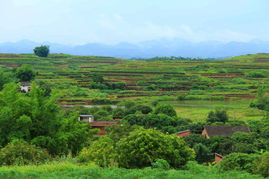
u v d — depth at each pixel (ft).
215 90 451.53
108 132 167.43
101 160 75.00
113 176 58.08
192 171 73.00
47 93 334.44
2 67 578.66
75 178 54.75
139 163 72.74
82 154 81.25
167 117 224.53
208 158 149.59
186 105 351.25
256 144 154.20
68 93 391.86
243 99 393.50
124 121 215.51
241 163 75.20
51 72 552.82
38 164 72.18
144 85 484.74
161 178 58.70
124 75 551.18
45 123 95.45
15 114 92.22
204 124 215.72
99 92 423.64
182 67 648.79
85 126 110.22
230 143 154.61
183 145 78.95
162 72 582.76
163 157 73.36
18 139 84.84
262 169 67.51
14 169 62.80
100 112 263.29
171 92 442.50
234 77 553.64
